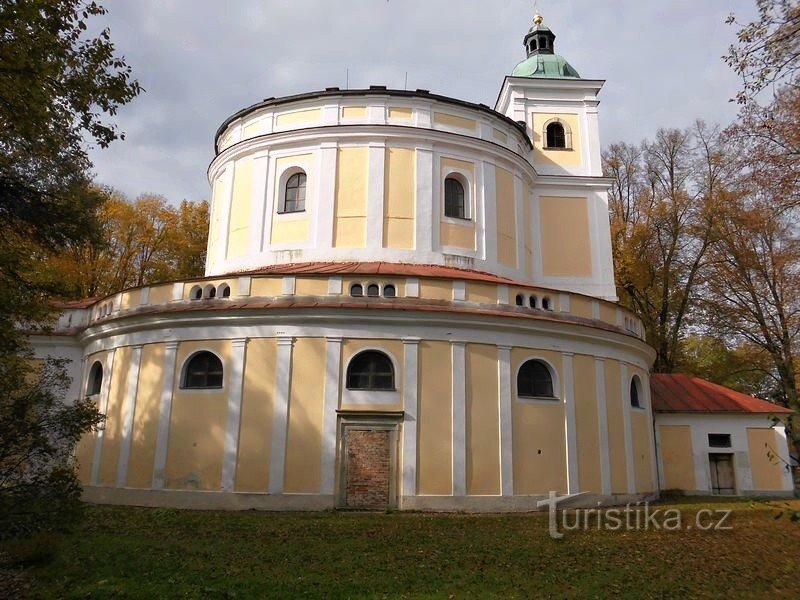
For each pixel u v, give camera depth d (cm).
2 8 1151
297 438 1894
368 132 2605
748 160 1730
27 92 1199
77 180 1756
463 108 2744
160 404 2016
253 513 1792
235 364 1964
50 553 1170
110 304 2300
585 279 2933
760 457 2733
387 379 1950
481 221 2652
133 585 1040
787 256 3061
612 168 4406
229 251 2694
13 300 1444
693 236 3909
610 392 2244
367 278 2011
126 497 1997
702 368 4025
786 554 1359
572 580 1127
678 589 1094
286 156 2670
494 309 2045
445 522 1656
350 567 1178
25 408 1145
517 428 1998
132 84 1352
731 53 1211
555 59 3394
